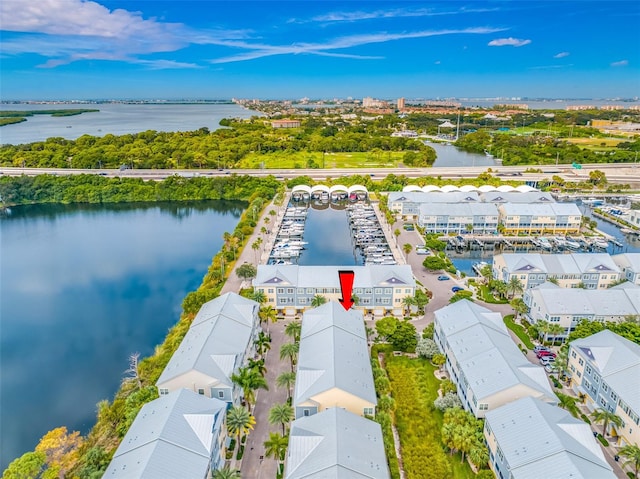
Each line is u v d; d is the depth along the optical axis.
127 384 96.38
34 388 98.94
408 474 69.69
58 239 197.38
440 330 102.00
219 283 141.88
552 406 72.88
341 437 63.62
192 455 62.72
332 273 123.69
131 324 125.25
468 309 101.62
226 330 94.00
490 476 66.56
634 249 180.88
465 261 168.88
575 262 136.12
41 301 138.75
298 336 101.12
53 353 112.00
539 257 137.50
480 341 90.25
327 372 80.06
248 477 71.00
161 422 66.06
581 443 65.62
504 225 198.88
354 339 93.62
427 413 83.56
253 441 78.44
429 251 171.12
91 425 88.06
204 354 84.25
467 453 74.06
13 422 89.00
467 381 82.38
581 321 106.25
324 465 59.25
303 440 64.31
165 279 154.00
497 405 77.69
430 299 131.88
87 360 109.25
